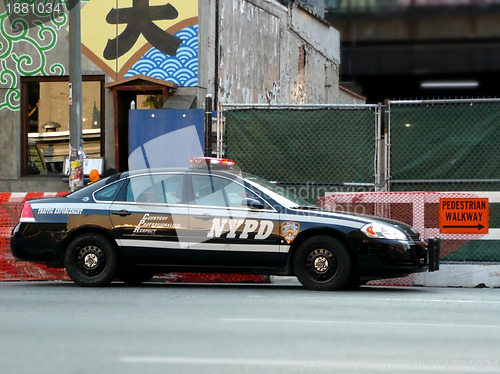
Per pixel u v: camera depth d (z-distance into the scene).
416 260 18.58
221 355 10.49
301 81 42.19
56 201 19.83
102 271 19.47
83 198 19.75
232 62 33.00
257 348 10.97
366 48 62.09
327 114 22.86
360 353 10.68
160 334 12.09
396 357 10.47
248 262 18.95
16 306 15.58
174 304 15.90
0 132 30.64
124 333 12.20
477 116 22.03
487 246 21.30
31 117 30.69
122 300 16.64
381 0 60.91
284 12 39.28
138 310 14.92
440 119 22.14
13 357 10.38
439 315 14.47
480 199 21.33
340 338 11.80
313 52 44.19
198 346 11.12
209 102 23.00
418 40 61.94
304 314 14.39
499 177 21.88
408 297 17.58
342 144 22.78
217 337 11.84
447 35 62.00
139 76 28.94
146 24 29.84
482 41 61.47
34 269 22.08
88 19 30.16
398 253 18.38
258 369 9.66
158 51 29.77
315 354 10.59
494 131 21.95
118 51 29.94
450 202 21.41
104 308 15.24
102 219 19.42
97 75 30.12
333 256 18.64
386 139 22.34
